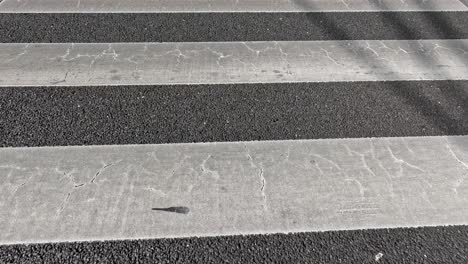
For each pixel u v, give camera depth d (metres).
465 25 5.12
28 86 3.97
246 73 4.27
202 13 5.24
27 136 3.46
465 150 3.50
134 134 3.54
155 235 2.78
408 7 5.48
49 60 4.32
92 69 4.23
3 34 4.68
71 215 2.88
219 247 2.72
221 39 4.77
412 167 3.33
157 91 3.99
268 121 3.73
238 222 2.89
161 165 3.27
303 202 3.04
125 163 3.27
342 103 3.94
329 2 5.57
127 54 4.46
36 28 4.81
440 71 4.36
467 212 3.00
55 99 3.84
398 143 3.55
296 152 3.44
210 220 2.89
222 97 3.96
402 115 3.83
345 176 3.25
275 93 4.03
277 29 4.98
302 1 5.58
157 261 2.63
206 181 3.16
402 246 2.77
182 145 3.46
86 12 5.16
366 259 2.69
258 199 3.05
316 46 4.71
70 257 2.63
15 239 2.71
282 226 2.87
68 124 3.60
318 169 3.30
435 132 3.66
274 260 2.66
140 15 5.14
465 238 2.82
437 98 4.02
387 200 3.07
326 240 2.79
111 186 3.09
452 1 5.62
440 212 2.99
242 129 3.64
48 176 3.14
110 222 2.85
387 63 4.46
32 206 2.92
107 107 3.79
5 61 4.27
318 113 3.83
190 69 4.29
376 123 3.74
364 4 5.53
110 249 2.68
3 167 3.19
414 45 4.76
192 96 3.95
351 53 4.61
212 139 3.53
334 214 2.96
